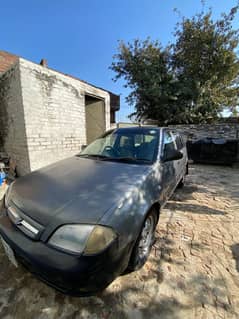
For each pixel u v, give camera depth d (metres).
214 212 3.00
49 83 4.45
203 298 1.46
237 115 12.50
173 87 10.52
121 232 1.27
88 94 5.81
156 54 10.75
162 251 2.03
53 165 2.36
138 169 1.97
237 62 10.53
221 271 1.75
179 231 2.44
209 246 2.13
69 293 1.17
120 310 1.35
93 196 1.42
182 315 1.32
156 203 1.94
